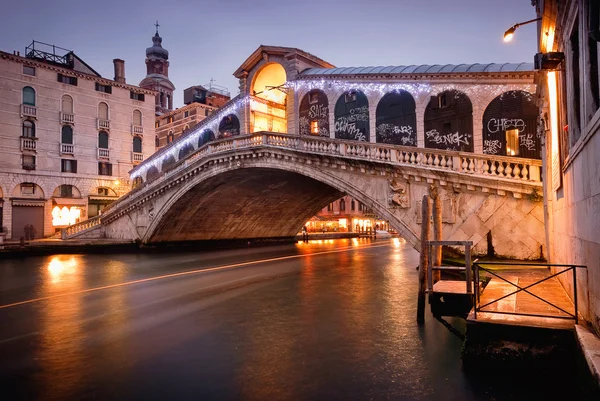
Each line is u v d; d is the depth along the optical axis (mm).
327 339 8164
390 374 6379
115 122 38875
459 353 7270
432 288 8922
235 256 25578
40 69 34375
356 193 18266
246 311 10602
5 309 11031
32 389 5887
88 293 13336
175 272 18359
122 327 9148
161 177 28828
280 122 31125
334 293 12938
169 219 29219
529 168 13469
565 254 8125
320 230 55719
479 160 14445
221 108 30875
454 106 19125
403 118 20812
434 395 5641
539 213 13133
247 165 22812
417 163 16109
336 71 24234
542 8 7496
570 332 5621
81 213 36250
